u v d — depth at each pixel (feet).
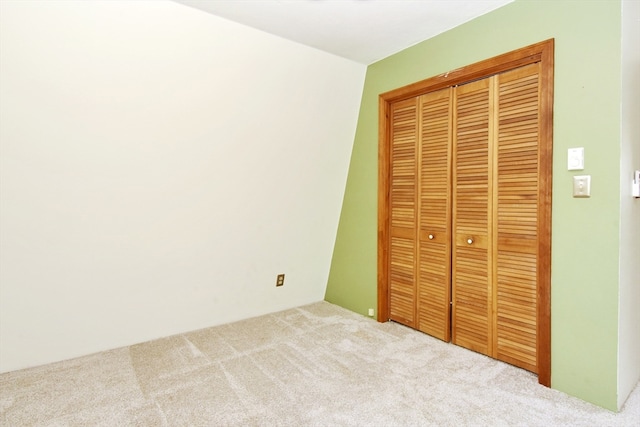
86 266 6.82
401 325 8.70
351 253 9.96
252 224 8.80
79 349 7.14
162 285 7.93
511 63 6.24
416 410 5.24
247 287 9.34
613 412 5.13
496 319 6.73
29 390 5.82
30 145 5.55
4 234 5.83
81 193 6.29
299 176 9.03
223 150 7.49
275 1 5.85
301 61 7.63
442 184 7.59
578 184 5.41
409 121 8.27
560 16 5.57
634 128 5.45
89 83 5.60
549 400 5.46
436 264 7.77
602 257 5.21
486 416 5.08
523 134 6.21
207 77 6.56
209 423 4.95
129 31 5.49
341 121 9.12
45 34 4.98
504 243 6.55
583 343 5.43
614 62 5.03
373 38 7.40
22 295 6.34
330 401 5.49
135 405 5.38
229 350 7.40
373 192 9.11
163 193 7.16
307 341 7.83
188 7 5.79
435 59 7.39
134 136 6.36
